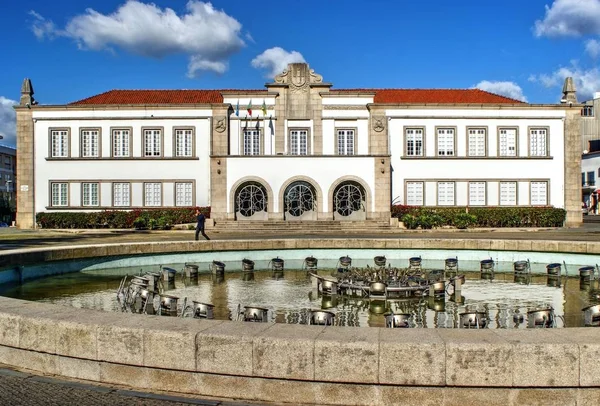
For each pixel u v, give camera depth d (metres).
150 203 37.06
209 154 37.09
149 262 18.78
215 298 12.77
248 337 5.21
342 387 5.07
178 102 39.22
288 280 15.69
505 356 4.88
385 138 36.88
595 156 63.28
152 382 5.47
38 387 5.48
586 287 14.41
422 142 37.44
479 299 12.71
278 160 34.28
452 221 34.25
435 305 12.02
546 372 4.86
